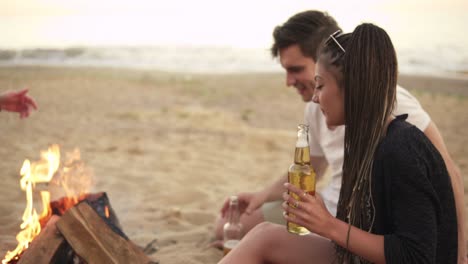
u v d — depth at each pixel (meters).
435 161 1.70
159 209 3.98
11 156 5.52
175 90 13.44
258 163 6.10
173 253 3.02
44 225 2.62
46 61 20.34
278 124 9.36
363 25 1.75
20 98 2.86
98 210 2.49
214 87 14.21
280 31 2.78
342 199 1.83
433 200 1.65
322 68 1.83
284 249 1.93
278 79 16.03
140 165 5.59
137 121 8.70
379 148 1.70
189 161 5.96
